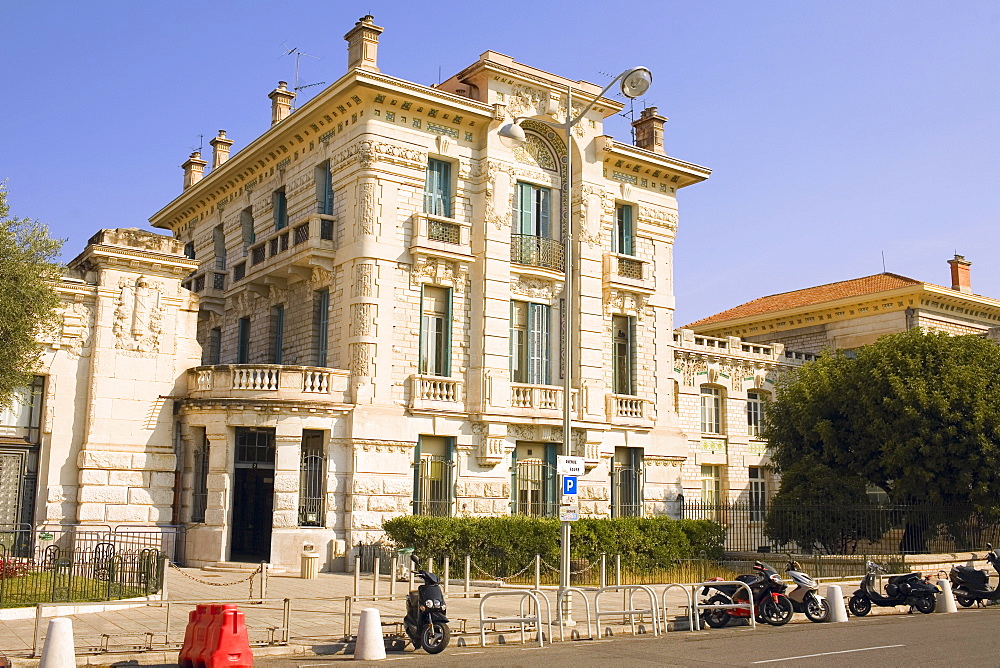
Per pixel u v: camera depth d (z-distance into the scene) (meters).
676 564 28.31
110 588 19.41
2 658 12.70
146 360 27.16
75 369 26.23
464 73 32.09
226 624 12.73
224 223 37.53
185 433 27.77
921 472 29.17
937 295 46.09
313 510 27.19
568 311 19.61
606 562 26.44
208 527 26.50
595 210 33.38
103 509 25.89
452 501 29.11
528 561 25.45
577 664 13.27
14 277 20.20
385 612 18.47
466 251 30.38
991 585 25.61
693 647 15.12
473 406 29.80
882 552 29.52
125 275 27.09
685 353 39.94
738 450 41.34
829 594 19.58
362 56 29.20
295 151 32.72
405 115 29.72
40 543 24.64
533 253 31.88
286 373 27.19
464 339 30.17
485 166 31.00
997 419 28.52
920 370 30.62
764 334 52.66
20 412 25.53
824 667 12.76
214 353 36.97
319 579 24.59
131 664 13.31
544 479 31.52
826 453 32.06
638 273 34.56
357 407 27.66
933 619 19.42
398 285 28.98
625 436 33.41
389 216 28.98
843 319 48.97
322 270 29.92
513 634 16.17
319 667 13.22
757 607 18.73
